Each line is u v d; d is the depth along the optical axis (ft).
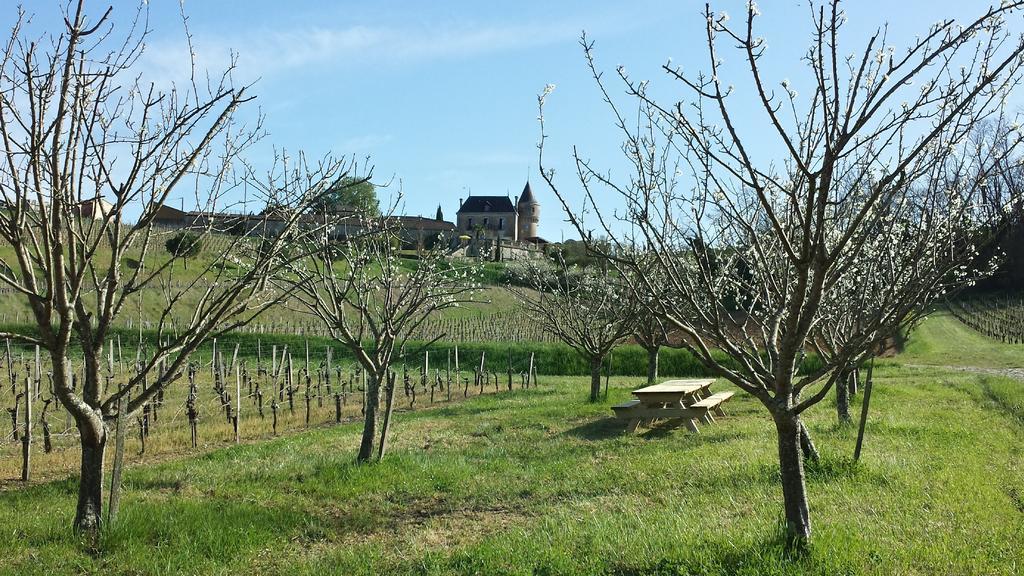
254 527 25.89
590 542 22.90
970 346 138.62
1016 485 30.48
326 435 51.26
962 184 22.41
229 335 114.93
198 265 147.54
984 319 167.22
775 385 20.67
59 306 21.57
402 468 36.09
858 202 26.16
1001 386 73.31
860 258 29.07
